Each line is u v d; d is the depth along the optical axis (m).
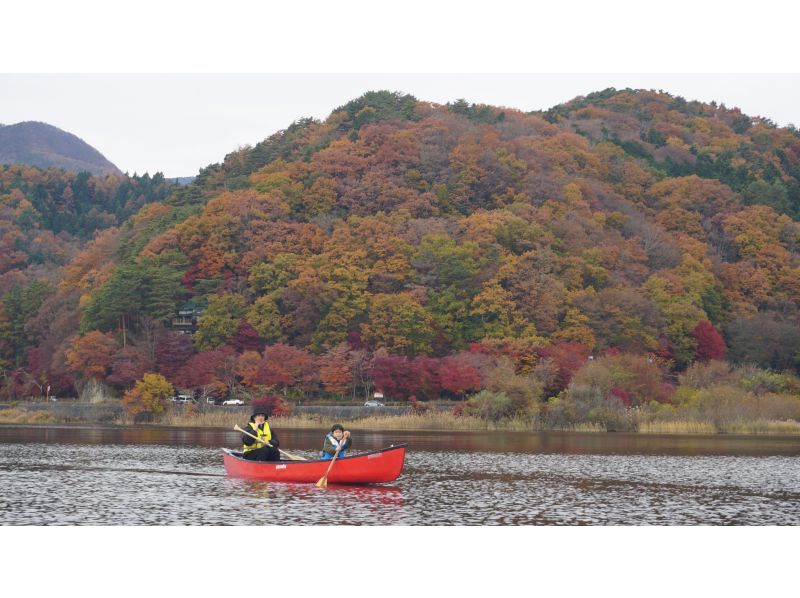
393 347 129.75
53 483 37.84
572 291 148.12
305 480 37.34
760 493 36.22
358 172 185.00
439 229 156.50
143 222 190.62
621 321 142.62
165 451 55.16
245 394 119.88
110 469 43.47
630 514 31.09
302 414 104.25
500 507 32.12
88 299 148.38
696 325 151.62
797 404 91.25
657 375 109.62
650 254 176.25
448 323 136.38
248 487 36.50
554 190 184.50
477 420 92.69
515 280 141.88
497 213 163.12
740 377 111.94
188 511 30.86
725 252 191.62
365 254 146.88
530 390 96.19
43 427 92.12
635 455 54.22
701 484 38.97
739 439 72.31
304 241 156.38
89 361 130.38
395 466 35.62
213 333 135.50
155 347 132.25
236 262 154.75
